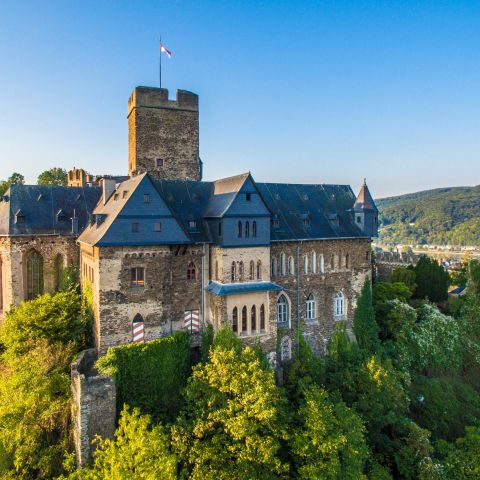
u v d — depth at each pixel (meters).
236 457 26.78
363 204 50.72
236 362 30.73
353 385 40.12
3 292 47.22
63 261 48.44
